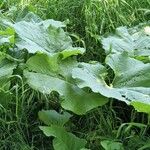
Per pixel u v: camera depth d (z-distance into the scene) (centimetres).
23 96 143
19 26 152
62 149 127
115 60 145
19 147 135
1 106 139
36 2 206
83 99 134
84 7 194
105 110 147
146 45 167
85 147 136
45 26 169
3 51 161
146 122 146
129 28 184
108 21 190
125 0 201
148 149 132
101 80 139
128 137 135
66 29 186
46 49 152
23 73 138
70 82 139
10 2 209
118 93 132
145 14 196
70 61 147
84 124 147
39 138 142
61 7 200
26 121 144
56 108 151
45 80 137
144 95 131
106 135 139
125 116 153
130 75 141
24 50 159
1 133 139
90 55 179
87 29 184
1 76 146
